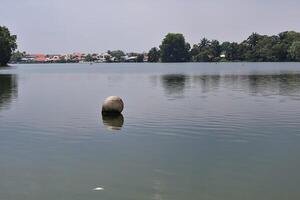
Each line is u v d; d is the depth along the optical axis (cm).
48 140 1898
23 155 1627
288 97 3694
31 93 4403
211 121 2375
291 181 1302
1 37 13825
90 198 1173
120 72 11475
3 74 10306
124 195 1194
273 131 2070
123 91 4612
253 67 14500
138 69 14512
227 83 5816
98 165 1482
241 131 2080
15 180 1326
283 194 1198
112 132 2083
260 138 1912
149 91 4569
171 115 2617
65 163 1510
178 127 2200
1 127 2241
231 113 2683
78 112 2820
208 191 1221
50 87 5384
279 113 2669
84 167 1459
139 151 1681
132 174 1378
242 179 1323
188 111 2795
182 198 1170
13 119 2517
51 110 2938
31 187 1262
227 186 1260
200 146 1761
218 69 12938
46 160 1552
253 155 1608
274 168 1436
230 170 1416
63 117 2589
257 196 1183
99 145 1792
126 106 3125
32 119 2511
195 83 5941
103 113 2716
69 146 1777
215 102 3341
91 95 4128
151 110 2873
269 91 4359
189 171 1407
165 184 1280
